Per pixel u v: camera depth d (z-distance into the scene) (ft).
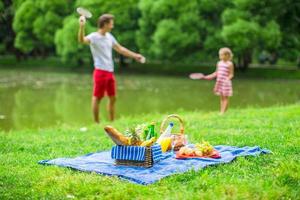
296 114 44.62
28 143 34.24
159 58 138.41
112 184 22.30
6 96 81.41
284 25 135.33
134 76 129.49
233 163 25.46
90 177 23.25
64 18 154.20
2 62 172.04
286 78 123.54
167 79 121.19
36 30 153.89
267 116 44.27
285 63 159.12
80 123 53.47
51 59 175.83
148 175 23.29
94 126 43.57
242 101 77.15
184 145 28.27
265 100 78.48
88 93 87.20
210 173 23.56
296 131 34.42
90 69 150.61
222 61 48.44
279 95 86.28
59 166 25.44
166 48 130.93
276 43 123.95
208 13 134.21
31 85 101.45
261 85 105.40
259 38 121.90
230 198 19.70
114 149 25.12
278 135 33.30
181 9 129.08
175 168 24.36
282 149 28.55
